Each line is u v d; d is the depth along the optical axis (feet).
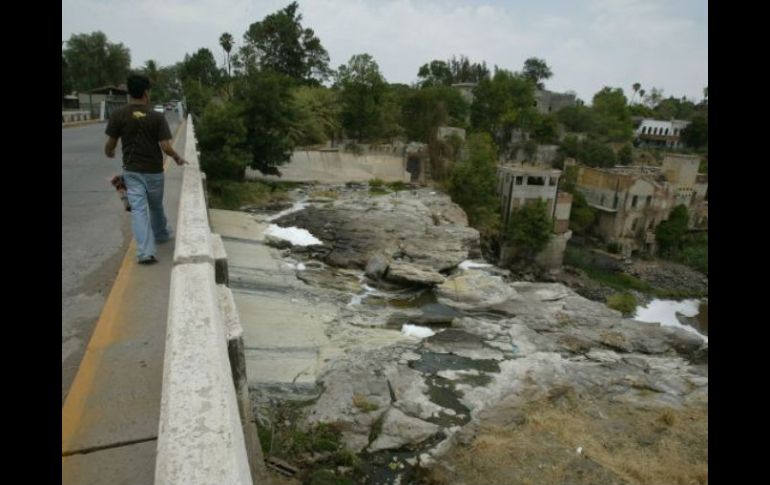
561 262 134.21
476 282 55.01
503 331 43.70
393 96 146.30
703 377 38.32
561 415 30.71
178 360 7.80
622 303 114.11
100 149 54.90
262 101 86.69
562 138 224.33
